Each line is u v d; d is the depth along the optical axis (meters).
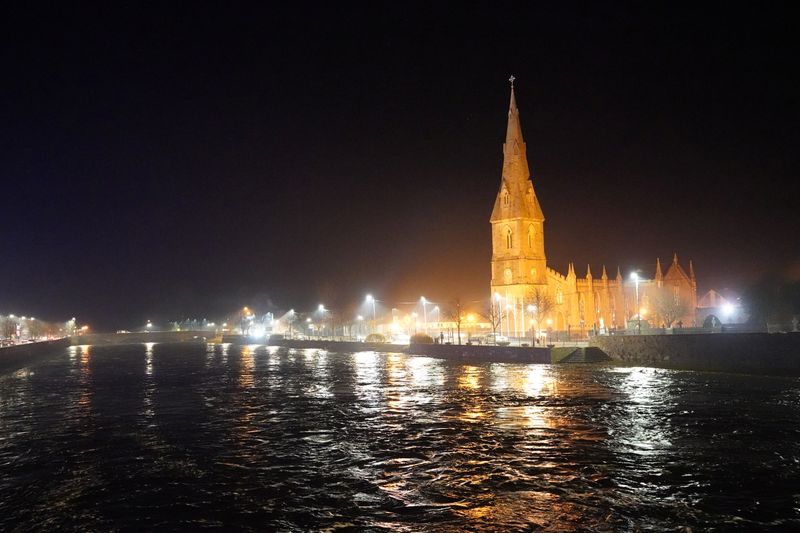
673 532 30.89
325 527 32.38
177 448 48.09
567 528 31.52
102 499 36.84
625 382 75.44
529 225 161.25
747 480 37.50
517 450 44.91
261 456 45.25
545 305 152.38
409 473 40.41
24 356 131.25
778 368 75.62
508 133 165.00
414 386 78.44
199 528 32.53
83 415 62.91
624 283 180.75
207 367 120.06
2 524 33.50
